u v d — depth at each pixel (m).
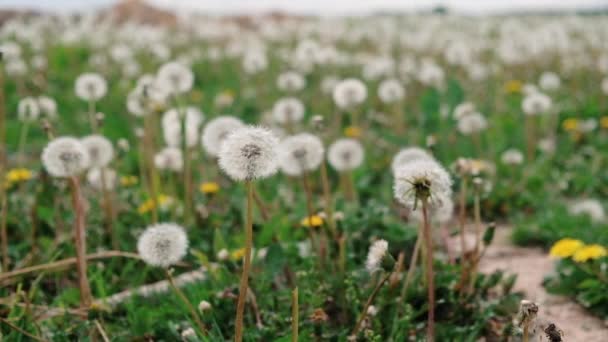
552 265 1.14
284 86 1.93
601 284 1.00
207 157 1.57
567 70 2.88
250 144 0.76
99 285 0.99
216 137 1.09
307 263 1.04
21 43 3.69
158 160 1.30
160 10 5.81
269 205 1.27
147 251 0.87
